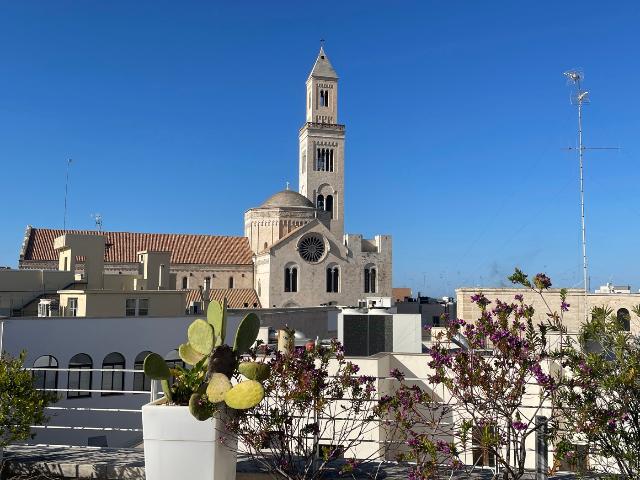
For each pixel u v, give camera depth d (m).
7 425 10.51
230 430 9.07
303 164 129.50
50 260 89.44
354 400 9.00
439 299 106.25
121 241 98.81
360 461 9.36
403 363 24.34
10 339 37.34
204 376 9.58
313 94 128.50
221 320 9.96
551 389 8.08
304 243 100.81
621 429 7.95
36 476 10.62
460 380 8.24
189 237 105.56
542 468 8.98
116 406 41.16
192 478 8.98
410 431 9.02
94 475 10.47
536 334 8.73
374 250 111.94
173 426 9.06
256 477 10.16
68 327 39.91
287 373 8.82
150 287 69.38
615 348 8.30
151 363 9.20
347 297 102.19
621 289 73.50
